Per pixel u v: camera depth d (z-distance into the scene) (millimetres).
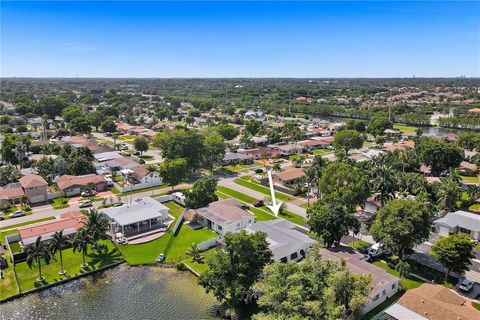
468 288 62250
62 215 93250
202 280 59375
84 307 61812
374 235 72438
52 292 66000
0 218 96438
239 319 57344
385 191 91562
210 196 101312
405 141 182250
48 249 68750
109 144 189750
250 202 109125
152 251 80312
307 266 50062
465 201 105375
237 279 57312
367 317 56375
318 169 106500
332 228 73375
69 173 131750
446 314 51531
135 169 132000
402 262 65250
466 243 62438
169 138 149125
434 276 68000
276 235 78750
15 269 72125
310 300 46062
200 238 86188
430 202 90250
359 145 169375
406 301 55094
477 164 136125
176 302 63125
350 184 89375
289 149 169500
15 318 59188
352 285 47625
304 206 105500
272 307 49000
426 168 134375
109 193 117875
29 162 144000
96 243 80438
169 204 108062
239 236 58281
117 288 67250
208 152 141125
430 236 85438
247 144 182125
